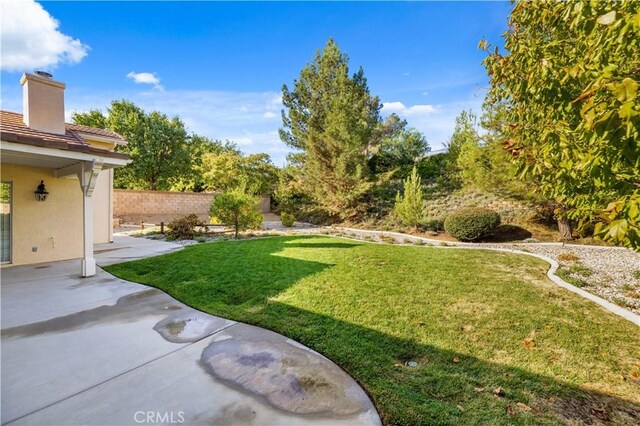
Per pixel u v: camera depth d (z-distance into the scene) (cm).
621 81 164
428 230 1459
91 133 1023
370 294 526
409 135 2495
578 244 1069
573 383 283
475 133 1180
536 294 523
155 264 754
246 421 233
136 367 308
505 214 1419
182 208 2066
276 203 2444
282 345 356
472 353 336
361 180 1730
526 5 307
